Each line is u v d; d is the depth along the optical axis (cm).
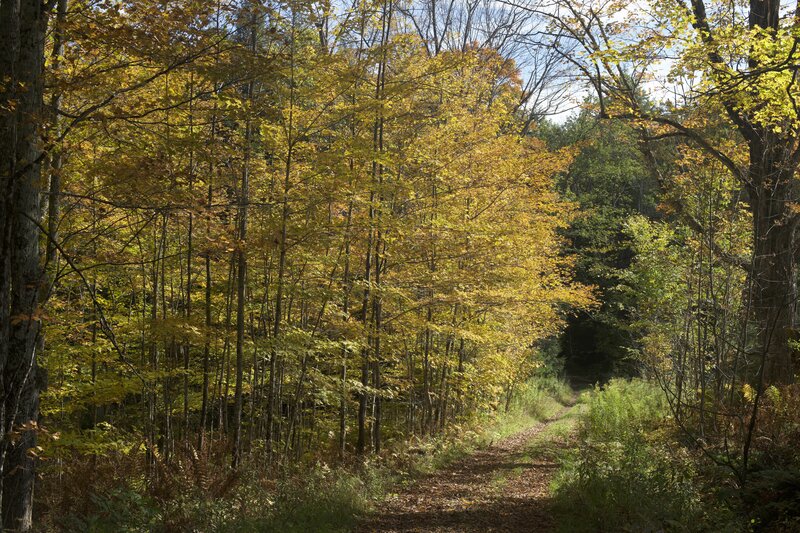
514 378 2281
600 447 1197
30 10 668
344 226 1144
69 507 819
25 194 672
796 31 906
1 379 604
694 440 975
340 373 1570
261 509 862
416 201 1388
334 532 809
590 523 786
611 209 3912
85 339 1220
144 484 941
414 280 1392
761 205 1042
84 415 1683
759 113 1060
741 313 1155
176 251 1327
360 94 1150
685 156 1138
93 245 1030
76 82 732
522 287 1536
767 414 1016
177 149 870
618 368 4103
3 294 609
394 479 1182
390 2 1234
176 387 1493
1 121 614
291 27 1030
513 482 1210
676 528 717
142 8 708
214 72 779
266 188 1235
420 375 1988
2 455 605
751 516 733
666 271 1656
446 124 1441
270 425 1255
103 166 795
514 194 1542
